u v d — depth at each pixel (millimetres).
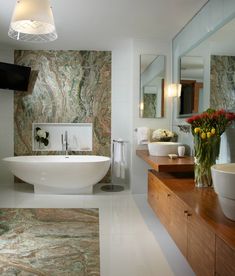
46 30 2740
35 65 5082
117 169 5055
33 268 2248
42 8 2416
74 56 5109
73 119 5164
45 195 4438
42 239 2793
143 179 4586
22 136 5141
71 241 2758
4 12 3383
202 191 2311
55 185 4430
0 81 4699
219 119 2355
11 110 5113
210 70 3051
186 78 3857
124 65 5125
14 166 4422
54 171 4324
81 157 5043
